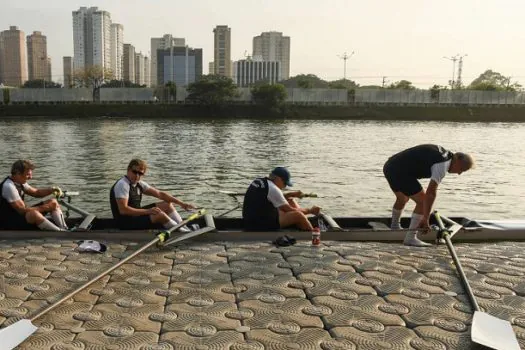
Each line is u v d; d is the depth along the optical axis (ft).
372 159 85.66
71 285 15.58
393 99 326.44
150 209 21.81
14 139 124.77
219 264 17.79
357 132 171.42
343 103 319.47
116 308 13.79
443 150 21.12
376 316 13.39
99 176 62.49
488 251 19.97
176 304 14.11
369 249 19.88
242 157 86.63
